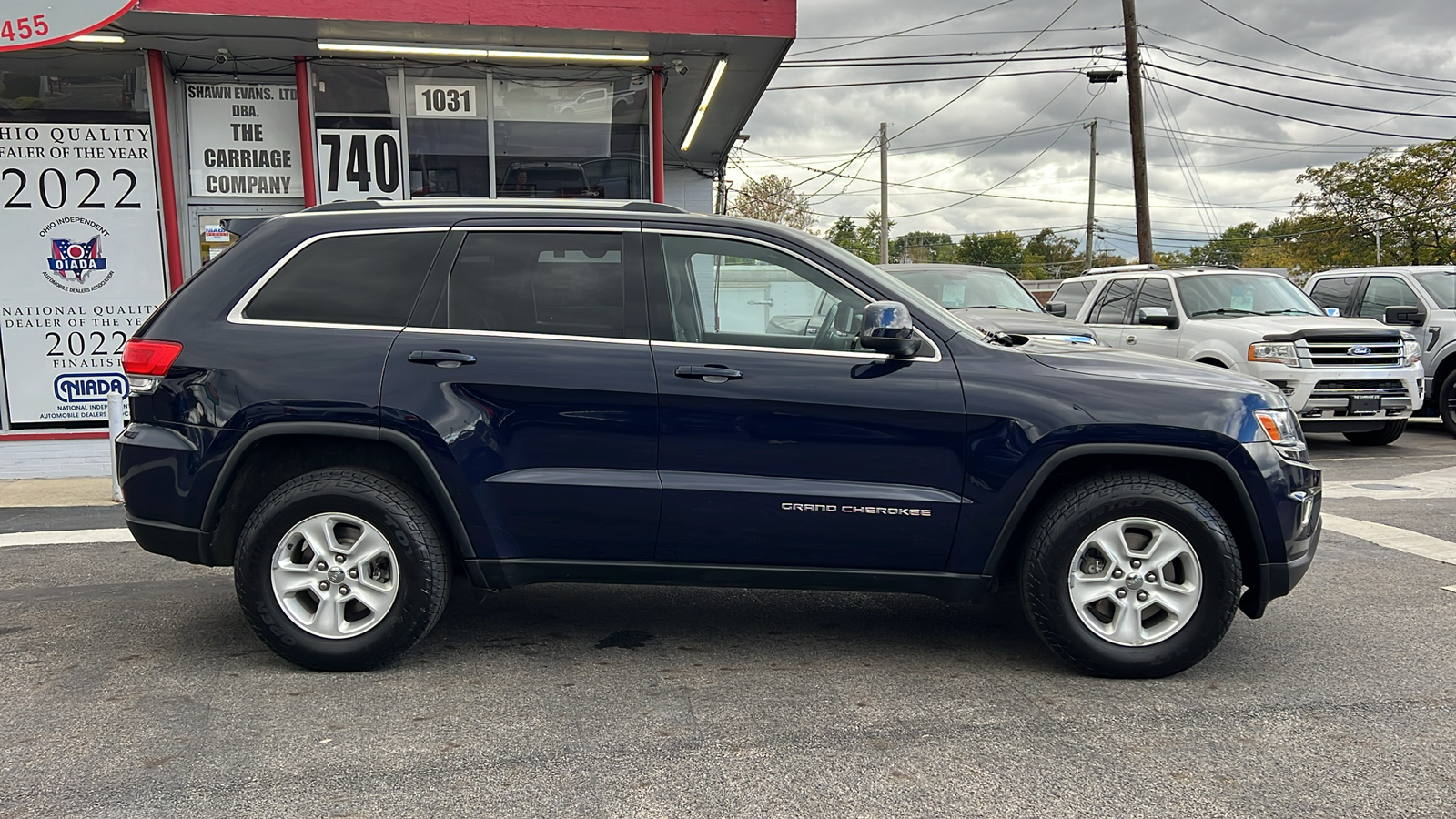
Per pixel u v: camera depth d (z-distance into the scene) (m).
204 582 5.37
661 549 3.93
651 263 4.02
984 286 10.48
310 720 3.51
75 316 9.09
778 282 4.02
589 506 3.86
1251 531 3.89
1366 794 3.00
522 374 3.84
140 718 3.52
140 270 9.19
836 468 3.87
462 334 3.92
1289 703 3.73
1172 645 3.87
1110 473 3.94
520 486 3.85
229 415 3.83
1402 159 50.62
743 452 3.87
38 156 8.95
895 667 4.11
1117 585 3.88
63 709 3.60
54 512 7.36
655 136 9.95
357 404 3.82
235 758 3.20
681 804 2.91
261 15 8.24
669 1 8.88
